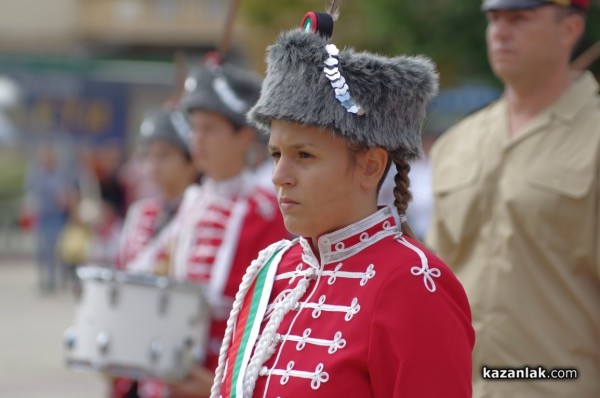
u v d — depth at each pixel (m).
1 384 22.78
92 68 52.72
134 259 14.45
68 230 37.84
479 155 10.91
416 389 6.47
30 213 41.78
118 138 51.72
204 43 56.16
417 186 17.77
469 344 6.80
